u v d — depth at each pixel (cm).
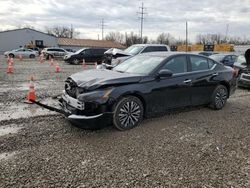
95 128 496
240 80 1041
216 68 691
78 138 479
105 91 489
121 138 482
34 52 3647
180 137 496
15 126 535
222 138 499
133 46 1435
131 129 529
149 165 387
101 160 398
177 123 576
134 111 532
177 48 5588
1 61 2752
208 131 533
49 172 361
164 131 524
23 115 613
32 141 461
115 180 346
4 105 707
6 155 407
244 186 341
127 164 388
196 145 462
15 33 6141
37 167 373
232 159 414
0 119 580
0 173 355
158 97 565
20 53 3544
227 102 803
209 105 698
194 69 644
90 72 576
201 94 652
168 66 595
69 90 527
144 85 540
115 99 497
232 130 544
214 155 426
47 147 438
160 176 359
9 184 331
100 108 484
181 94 607
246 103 796
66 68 2019
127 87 515
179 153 429
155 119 598
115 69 632
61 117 599
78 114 491
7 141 458
